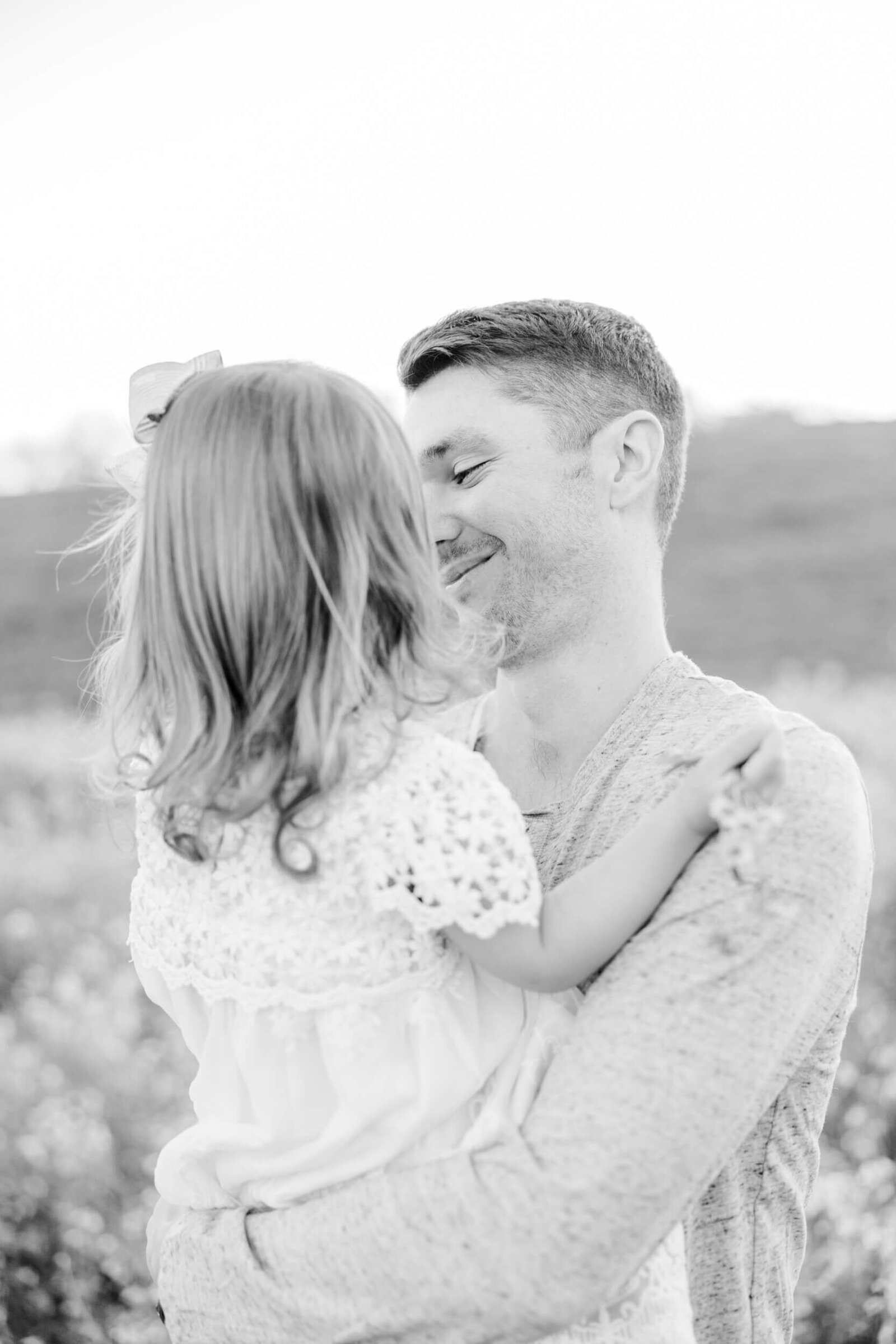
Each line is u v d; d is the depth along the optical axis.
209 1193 1.45
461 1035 1.38
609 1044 1.23
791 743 1.38
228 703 1.39
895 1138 4.29
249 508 1.40
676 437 1.79
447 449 1.69
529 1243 1.16
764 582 21.16
